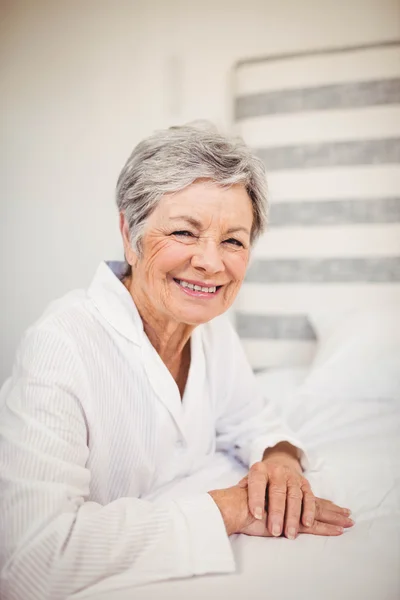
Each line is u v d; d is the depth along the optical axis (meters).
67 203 2.40
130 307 0.96
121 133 2.36
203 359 1.07
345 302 2.28
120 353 0.93
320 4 2.20
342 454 1.26
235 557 0.79
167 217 0.90
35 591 0.67
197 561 0.73
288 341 2.37
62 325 0.89
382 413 1.67
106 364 0.90
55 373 0.82
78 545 0.69
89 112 2.37
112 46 2.36
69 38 2.37
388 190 2.20
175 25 2.32
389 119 2.17
